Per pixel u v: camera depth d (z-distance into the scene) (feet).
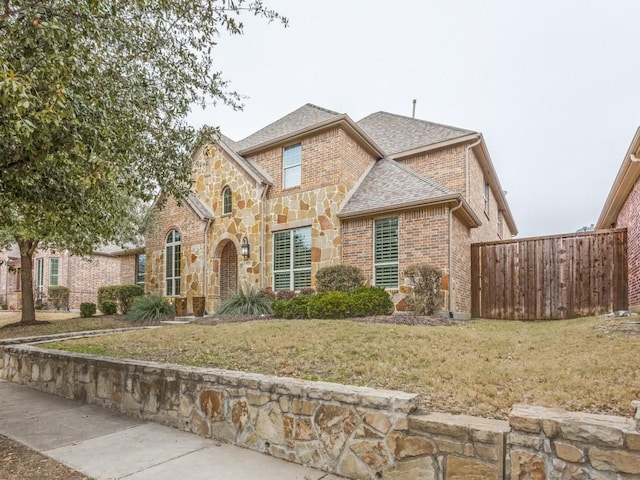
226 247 53.52
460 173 50.42
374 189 44.42
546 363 16.16
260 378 14.71
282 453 13.47
